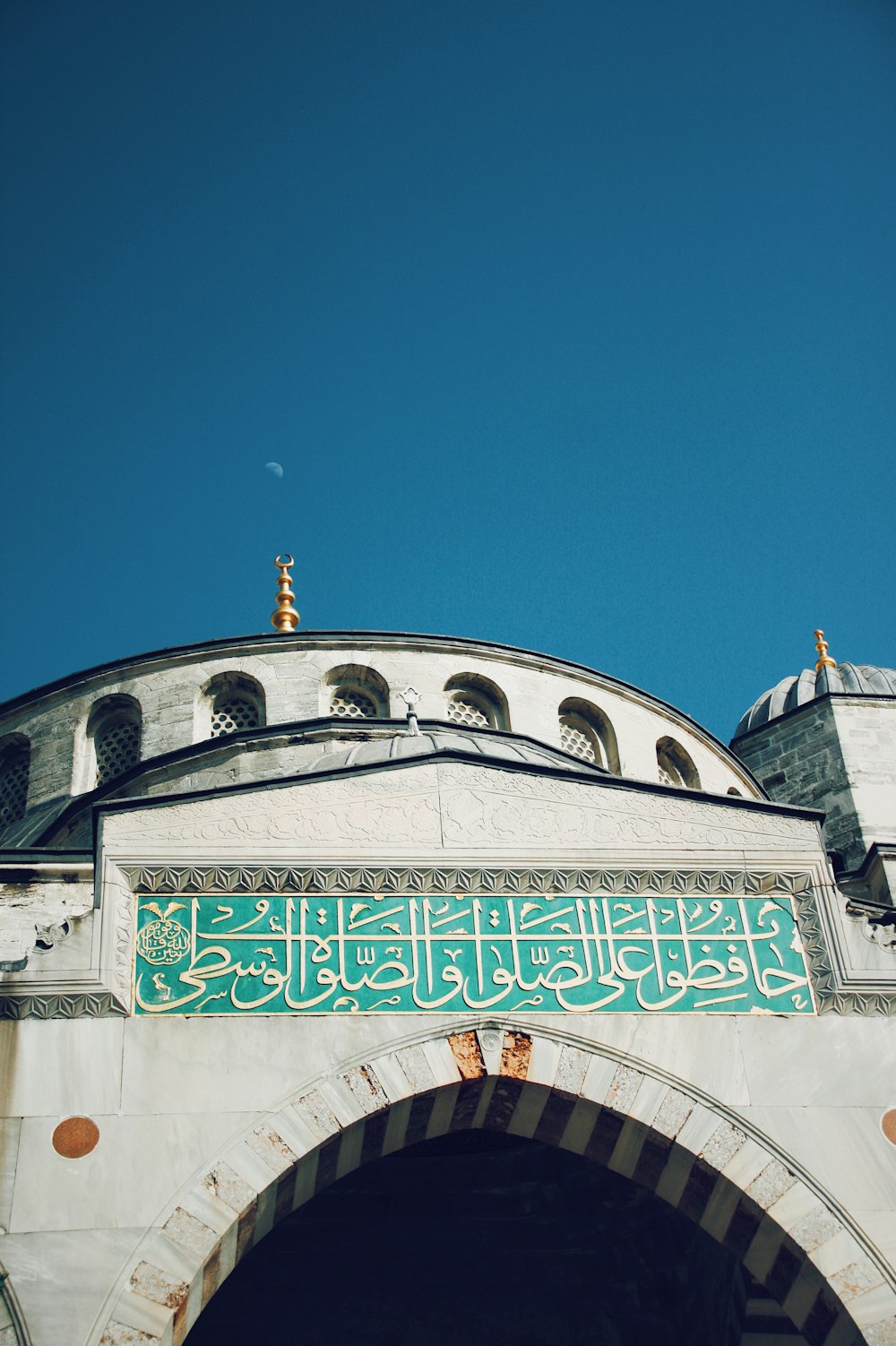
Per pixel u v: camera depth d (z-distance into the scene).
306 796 20.05
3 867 22.48
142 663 30.19
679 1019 19.12
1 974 18.23
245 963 18.80
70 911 22.36
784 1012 19.36
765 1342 20.84
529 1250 23.95
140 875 19.22
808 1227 17.89
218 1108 17.75
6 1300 16.23
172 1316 16.36
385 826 19.95
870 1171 18.27
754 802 20.86
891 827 32.81
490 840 20.05
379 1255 23.73
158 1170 17.23
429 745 23.00
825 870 20.50
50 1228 16.72
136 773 27.58
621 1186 24.06
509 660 30.83
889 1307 17.42
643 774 30.62
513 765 20.72
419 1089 18.20
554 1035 18.78
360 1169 24.36
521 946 19.38
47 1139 17.31
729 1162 18.25
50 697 30.52
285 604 35.09
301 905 19.33
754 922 20.06
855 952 19.86
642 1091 18.58
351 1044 18.39
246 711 29.98
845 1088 18.84
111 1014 18.23
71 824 27.75
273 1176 17.39
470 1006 18.83
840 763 33.81
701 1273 22.67
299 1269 23.47
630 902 19.98
